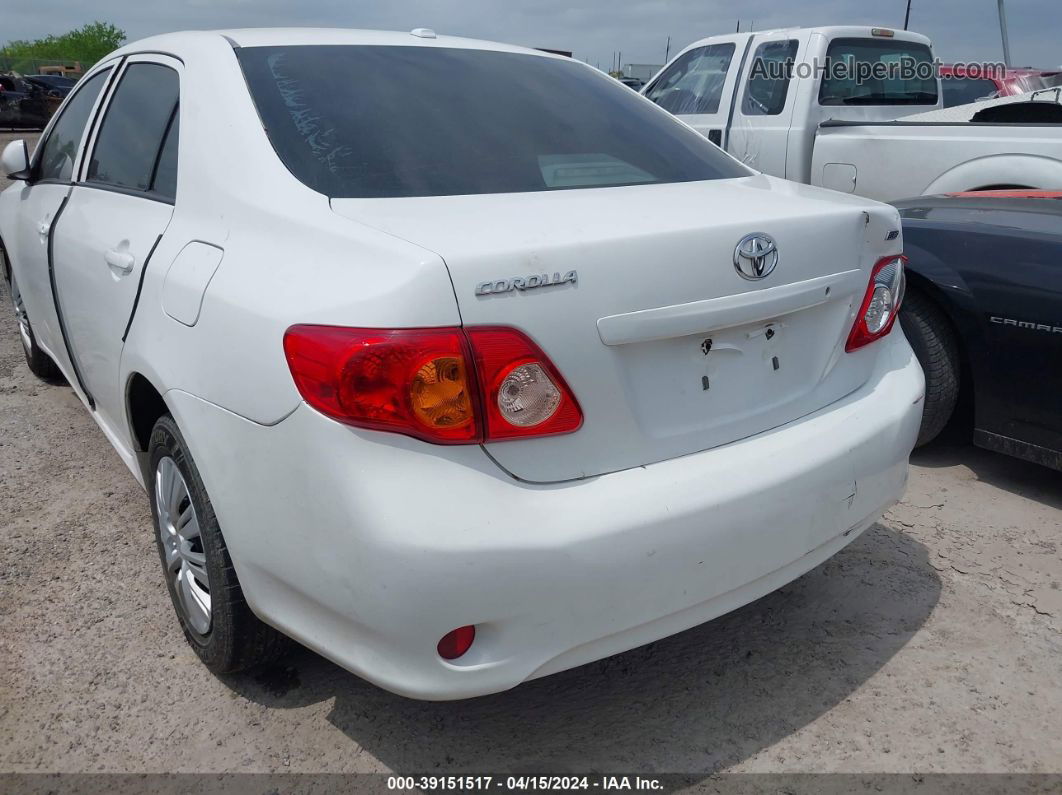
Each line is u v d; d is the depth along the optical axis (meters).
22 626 2.69
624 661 2.56
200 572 2.38
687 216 2.04
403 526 1.71
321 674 2.49
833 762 2.17
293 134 2.26
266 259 2.01
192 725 2.30
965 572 2.95
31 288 3.90
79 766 2.17
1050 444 3.18
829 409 2.28
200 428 2.08
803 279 2.14
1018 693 2.39
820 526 2.15
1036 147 4.76
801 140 6.31
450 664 1.79
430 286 1.71
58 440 4.08
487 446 1.78
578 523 1.80
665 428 1.98
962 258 3.29
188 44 2.75
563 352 1.81
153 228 2.50
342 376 1.73
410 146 2.31
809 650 2.58
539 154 2.46
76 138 3.55
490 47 2.97
